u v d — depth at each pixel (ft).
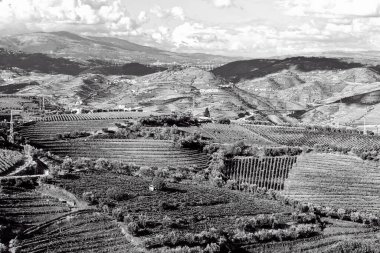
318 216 469.16
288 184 611.47
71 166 492.54
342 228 455.63
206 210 432.66
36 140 638.94
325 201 553.64
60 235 335.47
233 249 378.94
